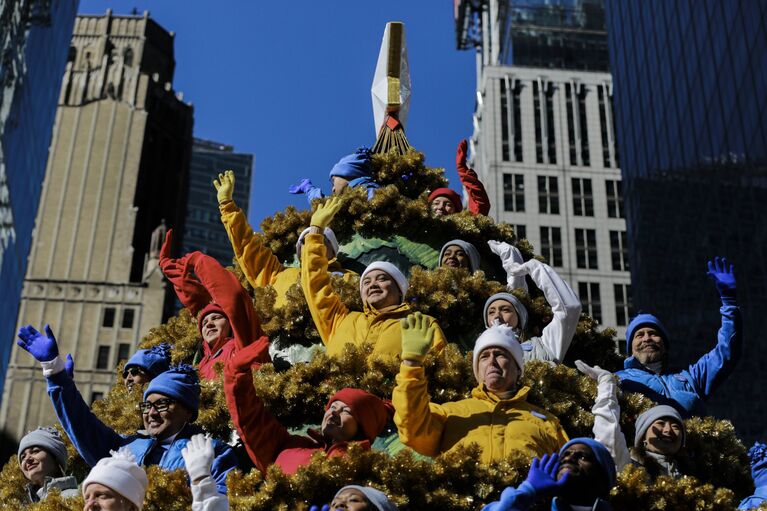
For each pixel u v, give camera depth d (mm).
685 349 52469
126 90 103438
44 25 67812
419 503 9977
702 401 13648
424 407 10352
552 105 94000
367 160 17594
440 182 17656
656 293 57906
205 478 9234
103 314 90562
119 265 93812
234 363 11086
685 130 53812
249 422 11062
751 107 43969
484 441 10469
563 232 88562
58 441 12484
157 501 10273
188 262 16000
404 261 15719
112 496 9688
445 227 16094
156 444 11547
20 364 85938
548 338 13461
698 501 10281
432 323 10625
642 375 13680
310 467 10086
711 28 49625
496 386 10922
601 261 87688
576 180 90750
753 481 12062
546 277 13836
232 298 13406
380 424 11094
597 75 95562
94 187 98000
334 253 15461
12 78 60594
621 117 68000
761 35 42719
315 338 14320
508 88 94750
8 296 65250
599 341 15305
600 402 10977
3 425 83625
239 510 9945
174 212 102375
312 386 12391
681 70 54719
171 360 14969
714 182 49000
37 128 69188
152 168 102375
